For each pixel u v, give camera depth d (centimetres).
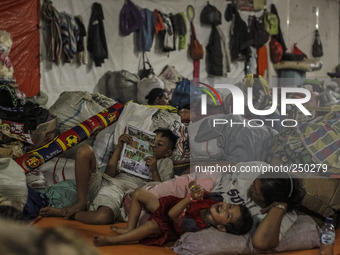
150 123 344
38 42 592
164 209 242
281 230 235
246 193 256
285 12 986
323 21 1088
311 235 242
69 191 299
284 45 944
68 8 657
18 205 273
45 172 327
